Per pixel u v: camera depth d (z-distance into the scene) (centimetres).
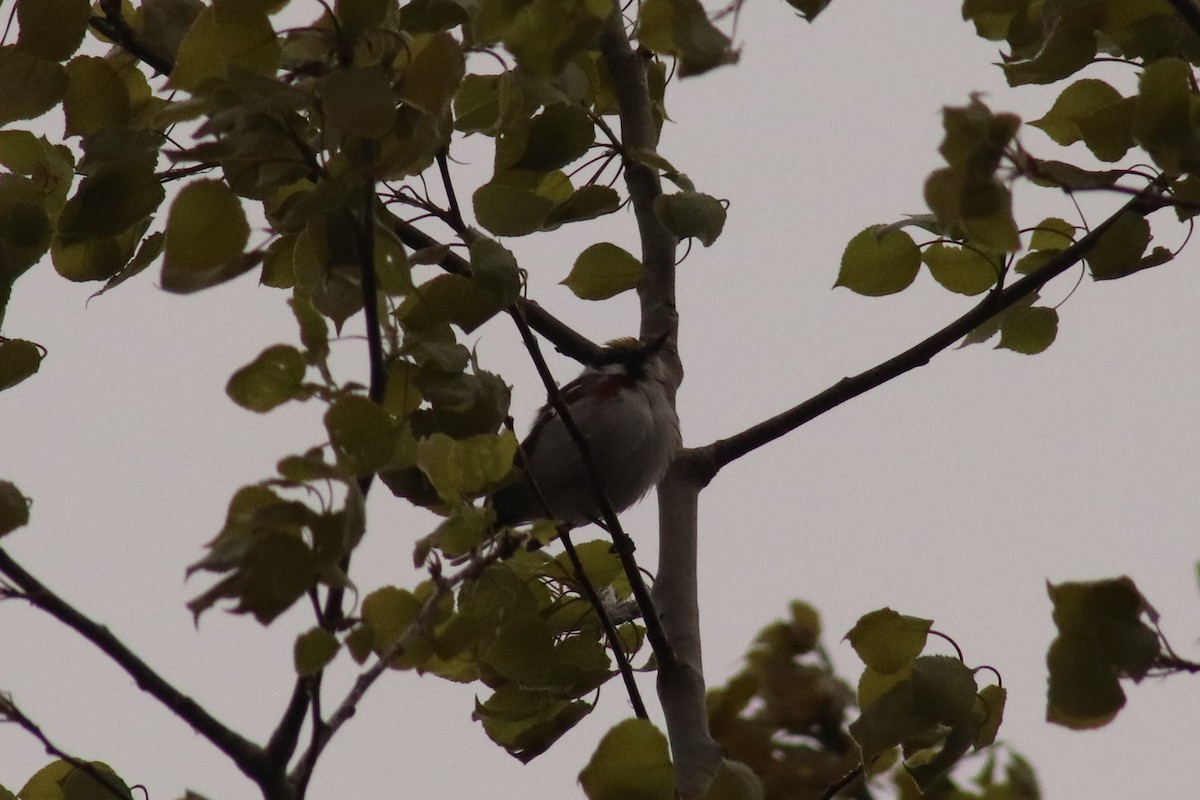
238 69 600
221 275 632
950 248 913
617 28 1051
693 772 785
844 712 790
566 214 898
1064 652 671
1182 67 752
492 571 736
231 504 582
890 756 764
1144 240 871
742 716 802
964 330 941
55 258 845
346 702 624
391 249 646
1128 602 670
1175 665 663
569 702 852
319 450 589
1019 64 856
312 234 641
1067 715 671
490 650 808
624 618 911
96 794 724
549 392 858
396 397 681
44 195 816
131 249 855
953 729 723
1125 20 828
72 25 763
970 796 791
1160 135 757
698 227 835
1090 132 810
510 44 738
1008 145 639
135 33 870
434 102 623
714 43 723
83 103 795
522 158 902
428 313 696
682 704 836
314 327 660
